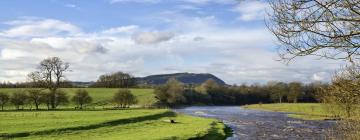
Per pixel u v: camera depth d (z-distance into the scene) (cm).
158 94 15938
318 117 8200
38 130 4438
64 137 4291
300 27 709
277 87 16825
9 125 4875
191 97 17900
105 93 15375
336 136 1845
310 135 5038
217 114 10025
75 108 11519
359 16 681
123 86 19212
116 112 8512
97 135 4584
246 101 19050
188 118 7812
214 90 19038
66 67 11431
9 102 10750
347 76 914
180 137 4294
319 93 1842
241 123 7012
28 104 11025
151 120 6762
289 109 12050
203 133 4734
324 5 679
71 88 16050
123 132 4950
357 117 1482
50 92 11100
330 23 696
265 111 11788
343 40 694
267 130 5703
